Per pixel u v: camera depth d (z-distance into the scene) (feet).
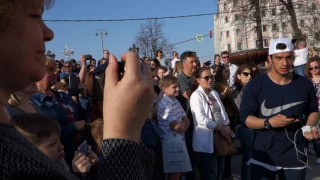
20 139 2.09
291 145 10.15
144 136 13.56
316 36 71.61
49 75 11.39
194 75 16.43
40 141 6.31
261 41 77.77
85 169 6.96
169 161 13.97
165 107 14.30
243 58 27.91
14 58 2.11
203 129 14.74
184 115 14.88
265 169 10.39
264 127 9.95
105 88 2.70
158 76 21.57
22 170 1.90
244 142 10.96
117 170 2.53
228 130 14.85
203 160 14.85
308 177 18.12
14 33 2.10
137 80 2.60
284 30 77.10
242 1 78.23
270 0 76.64
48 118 6.72
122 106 2.58
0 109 2.13
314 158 21.84
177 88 14.71
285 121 9.54
